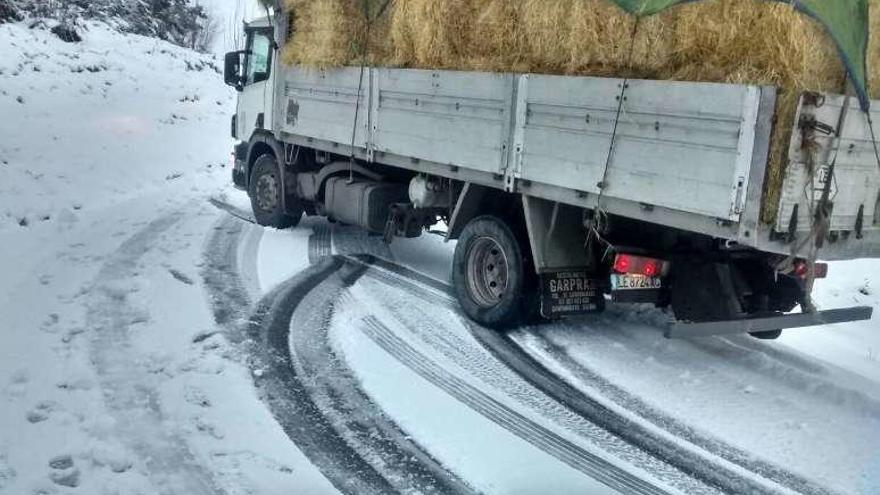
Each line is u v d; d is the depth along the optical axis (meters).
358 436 4.35
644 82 4.59
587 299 5.88
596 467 4.15
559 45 5.29
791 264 4.95
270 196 9.66
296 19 8.47
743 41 4.29
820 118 4.10
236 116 10.49
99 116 16.11
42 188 10.69
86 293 6.48
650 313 6.88
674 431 4.61
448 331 6.16
